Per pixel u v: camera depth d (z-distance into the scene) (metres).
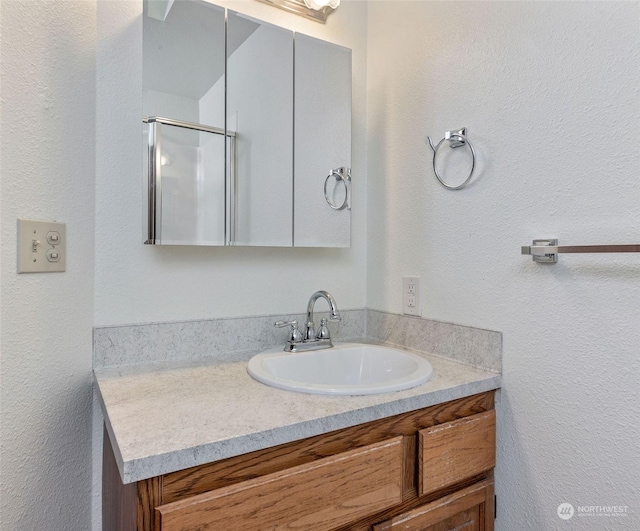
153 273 1.11
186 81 1.12
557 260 0.90
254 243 1.22
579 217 0.87
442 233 1.19
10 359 0.81
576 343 0.87
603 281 0.83
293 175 1.29
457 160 1.14
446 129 1.17
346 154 1.39
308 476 0.71
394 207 1.36
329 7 1.38
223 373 1.00
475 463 0.96
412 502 0.86
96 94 1.02
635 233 0.78
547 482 0.92
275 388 0.88
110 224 1.04
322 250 1.40
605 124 0.82
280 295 1.32
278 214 1.26
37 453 0.87
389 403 0.81
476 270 1.09
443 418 0.92
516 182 0.99
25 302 0.84
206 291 1.19
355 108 1.47
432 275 1.22
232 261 1.23
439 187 1.20
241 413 0.74
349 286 1.46
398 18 1.34
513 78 1.00
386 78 1.39
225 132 1.17
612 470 0.81
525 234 0.97
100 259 1.03
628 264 0.79
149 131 1.07
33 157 0.85
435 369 1.06
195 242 1.12
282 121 1.27
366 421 0.78
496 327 1.03
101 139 1.03
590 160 0.85
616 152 0.81
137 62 1.08
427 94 1.24
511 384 0.99
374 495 0.79
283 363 1.11
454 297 1.15
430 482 0.87
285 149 1.28
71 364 0.96
